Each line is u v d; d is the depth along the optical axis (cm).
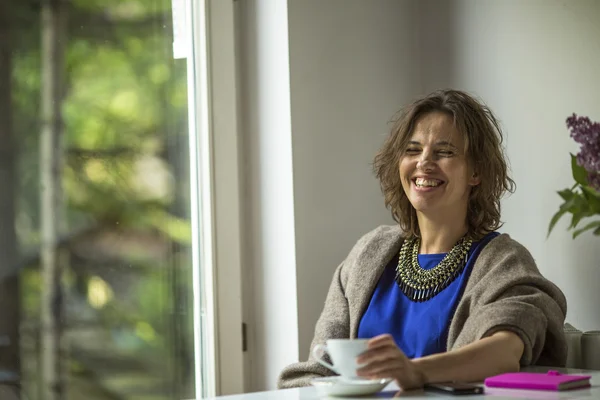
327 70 304
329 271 300
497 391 167
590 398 157
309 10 300
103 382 262
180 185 285
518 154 295
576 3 278
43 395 248
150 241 276
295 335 289
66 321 254
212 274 289
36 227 248
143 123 276
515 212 295
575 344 247
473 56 312
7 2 245
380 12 323
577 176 215
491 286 223
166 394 277
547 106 286
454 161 243
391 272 251
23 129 246
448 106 248
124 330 268
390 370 167
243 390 295
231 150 296
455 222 245
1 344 240
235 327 293
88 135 262
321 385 168
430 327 233
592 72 273
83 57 262
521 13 295
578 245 274
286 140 292
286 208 292
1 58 242
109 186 266
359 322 247
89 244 261
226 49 296
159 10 282
